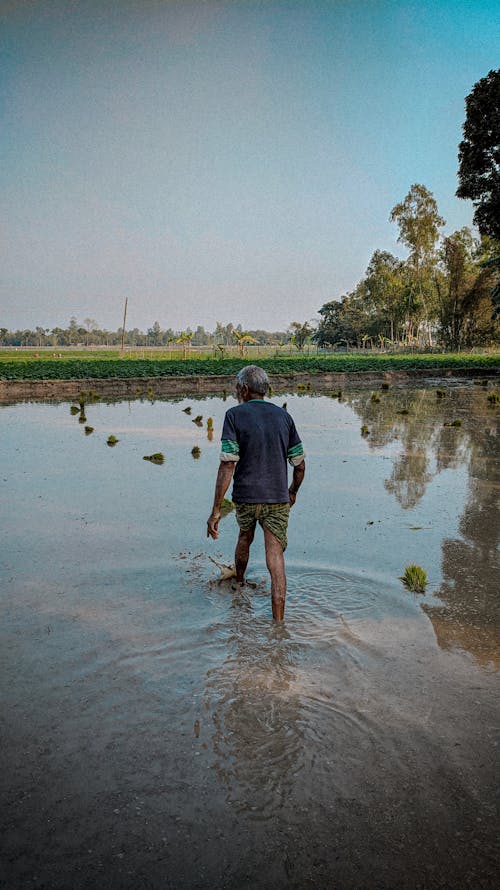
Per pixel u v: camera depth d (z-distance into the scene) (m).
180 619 3.41
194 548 4.70
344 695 2.64
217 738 2.35
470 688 2.71
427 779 2.12
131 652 3.03
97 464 8.26
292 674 2.82
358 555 4.50
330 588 3.86
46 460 8.58
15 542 4.87
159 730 2.40
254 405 3.68
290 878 1.71
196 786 2.08
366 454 8.87
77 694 2.66
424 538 4.93
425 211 60.16
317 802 2.01
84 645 3.11
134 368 28.06
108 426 12.48
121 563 4.36
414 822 1.92
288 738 2.34
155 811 1.97
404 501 6.16
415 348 65.12
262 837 1.86
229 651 3.04
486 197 31.30
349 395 20.78
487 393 21.20
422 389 23.80
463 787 2.09
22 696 2.65
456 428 11.73
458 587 3.90
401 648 3.08
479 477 7.30
